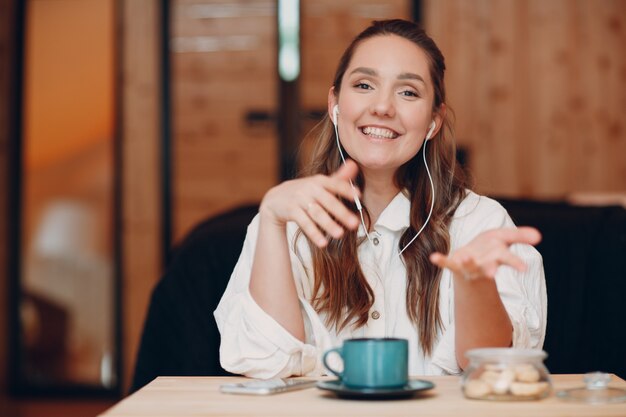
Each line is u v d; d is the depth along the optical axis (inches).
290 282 57.5
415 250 64.8
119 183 197.8
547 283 97.6
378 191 67.1
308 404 43.3
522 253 64.1
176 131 198.7
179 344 94.7
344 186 50.3
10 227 197.8
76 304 197.0
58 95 199.0
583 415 40.4
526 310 60.3
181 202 198.5
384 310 64.4
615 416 40.2
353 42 67.1
